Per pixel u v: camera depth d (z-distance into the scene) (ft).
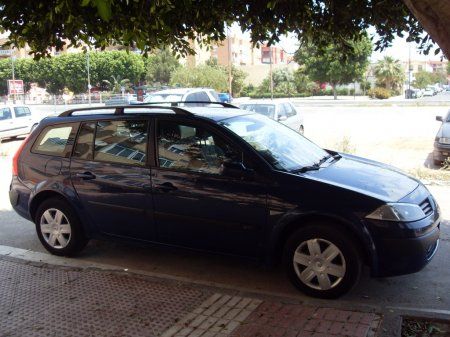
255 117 18.67
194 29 20.34
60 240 18.80
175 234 16.46
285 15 19.58
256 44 21.59
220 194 15.42
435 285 15.99
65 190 18.26
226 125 16.42
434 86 333.83
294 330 12.29
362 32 21.11
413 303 14.73
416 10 9.05
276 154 16.12
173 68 245.65
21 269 17.40
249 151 15.44
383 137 59.00
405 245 13.75
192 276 17.08
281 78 260.21
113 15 15.55
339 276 14.21
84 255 19.20
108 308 14.11
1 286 15.93
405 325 12.66
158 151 16.80
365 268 17.40
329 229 14.20
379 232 13.78
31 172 19.22
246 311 13.55
